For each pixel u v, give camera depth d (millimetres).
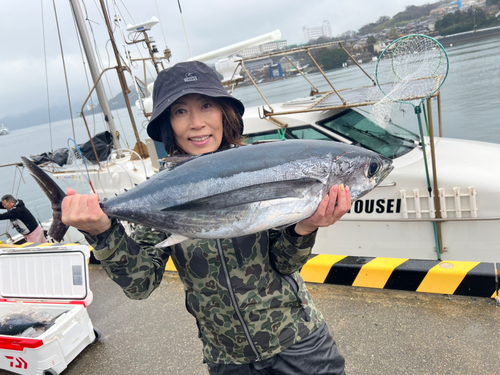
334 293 3293
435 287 3014
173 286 3945
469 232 3531
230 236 1188
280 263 1334
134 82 6145
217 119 1437
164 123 1479
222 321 1358
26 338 2709
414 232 3719
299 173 1187
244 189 1163
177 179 1188
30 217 6738
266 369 1406
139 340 3176
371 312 2961
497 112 9508
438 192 3486
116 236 1148
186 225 1186
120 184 5582
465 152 3916
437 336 2576
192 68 1382
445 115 10430
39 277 3299
